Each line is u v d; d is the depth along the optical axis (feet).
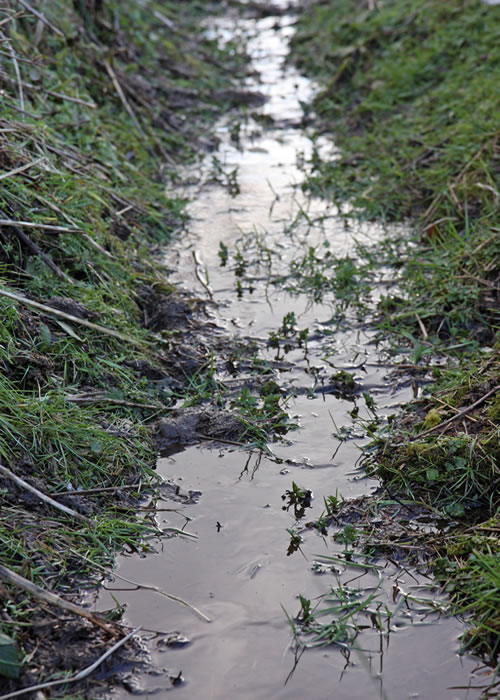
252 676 13.28
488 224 25.90
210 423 19.43
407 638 13.96
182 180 33.55
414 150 32.42
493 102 32.30
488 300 23.47
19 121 26.17
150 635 13.98
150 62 41.73
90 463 17.31
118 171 29.73
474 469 17.19
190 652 13.69
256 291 25.54
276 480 17.75
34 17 32.50
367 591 14.92
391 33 43.45
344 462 18.22
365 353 22.30
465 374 19.97
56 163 25.94
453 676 13.25
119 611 14.33
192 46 48.21
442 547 15.74
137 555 15.75
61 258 22.52
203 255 27.68
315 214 30.55
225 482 17.69
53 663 13.21
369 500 17.10
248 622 14.26
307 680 13.21
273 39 51.80
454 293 23.70
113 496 16.99
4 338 18.67
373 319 23.84
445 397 19.39
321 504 17.04
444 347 22.18
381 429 19.07
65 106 30.14
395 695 12.95
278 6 57.77
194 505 17.03
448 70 38.50
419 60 39.32
